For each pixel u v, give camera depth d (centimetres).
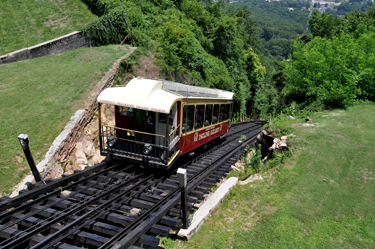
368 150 877
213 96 1302
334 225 617
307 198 709
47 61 1695
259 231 629
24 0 2433
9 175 893
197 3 3822
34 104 1214
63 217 641
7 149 971
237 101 3462
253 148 1445
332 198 698
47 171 949
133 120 898
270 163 944
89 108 1297
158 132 877
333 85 1371
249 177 941
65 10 2455
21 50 1708
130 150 898
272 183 812
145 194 774
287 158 908
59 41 1911
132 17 2450
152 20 2730
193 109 1033
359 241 572
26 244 571
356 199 684
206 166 1059
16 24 2120
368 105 1342
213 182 945
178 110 898
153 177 918
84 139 1204
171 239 639
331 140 966
